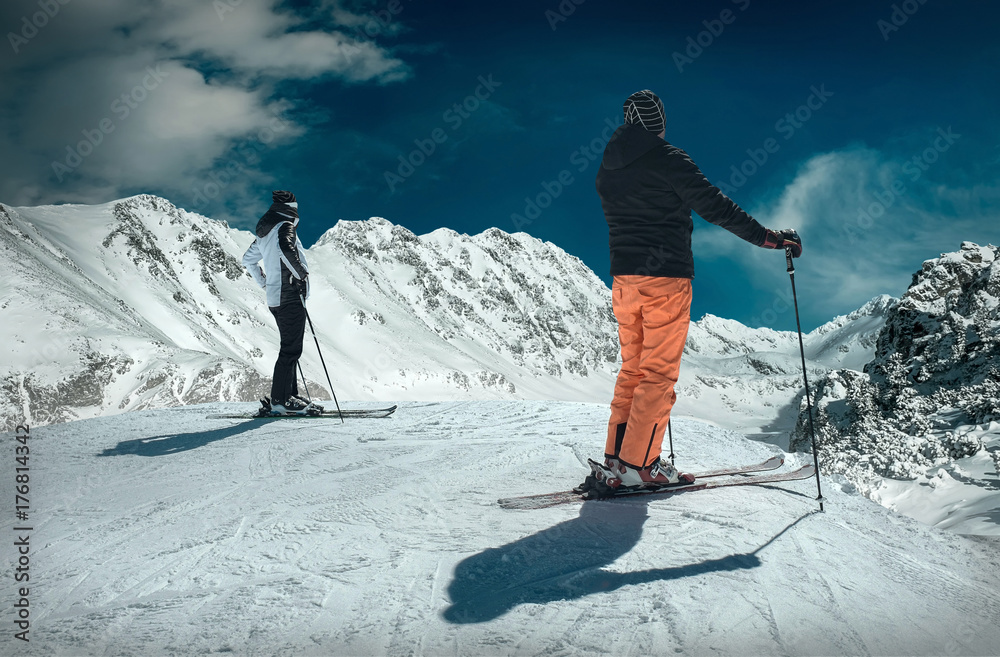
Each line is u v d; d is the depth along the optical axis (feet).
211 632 6.30
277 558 8.55
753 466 13.50
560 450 15.97
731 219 10.33
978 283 107.55
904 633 6.03
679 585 7.20
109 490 12.98
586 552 8.36
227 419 23.38
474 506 10.89
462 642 5.97
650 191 10.48
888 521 9.68
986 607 6.64
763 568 7.71
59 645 6.05
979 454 24.98
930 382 75.87
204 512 11.07
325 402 28.50
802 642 5.84
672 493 11.38
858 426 70.95
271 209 23.82
